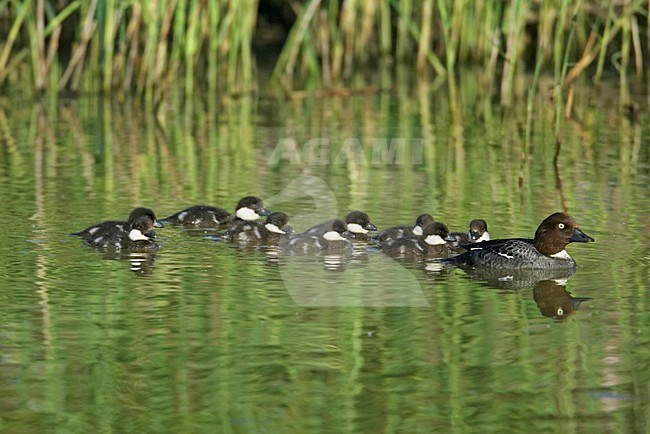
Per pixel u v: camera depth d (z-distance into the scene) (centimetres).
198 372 1038
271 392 995
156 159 2175
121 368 1045
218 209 1669
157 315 1198
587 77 3288
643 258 1440
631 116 2670
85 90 3030
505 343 1116
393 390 999
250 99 2983
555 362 1062
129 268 1388
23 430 917
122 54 2828
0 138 2391
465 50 3397
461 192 1862
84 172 2027
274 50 3816
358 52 3516
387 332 1148
